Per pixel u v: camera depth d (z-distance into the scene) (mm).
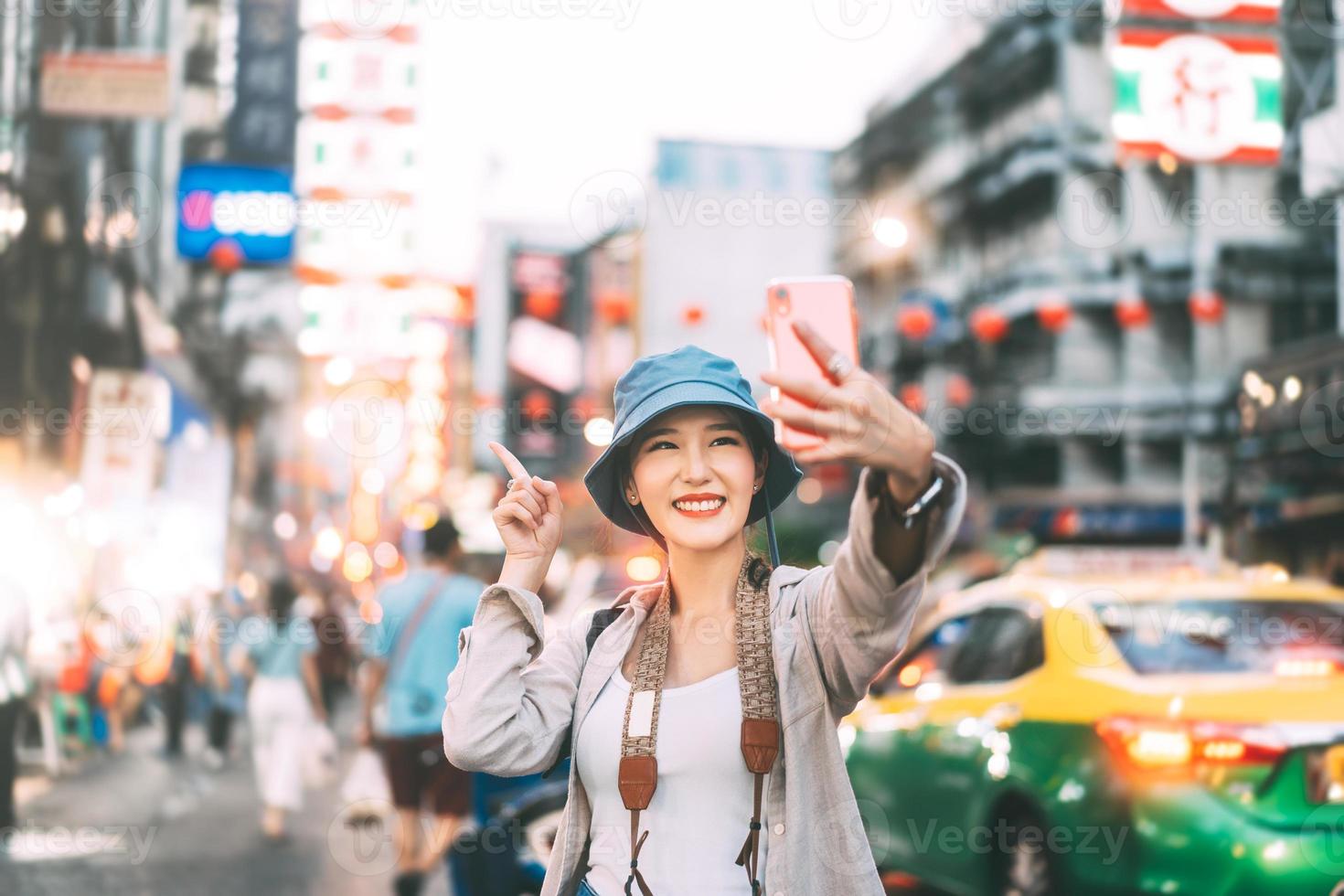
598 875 1898
